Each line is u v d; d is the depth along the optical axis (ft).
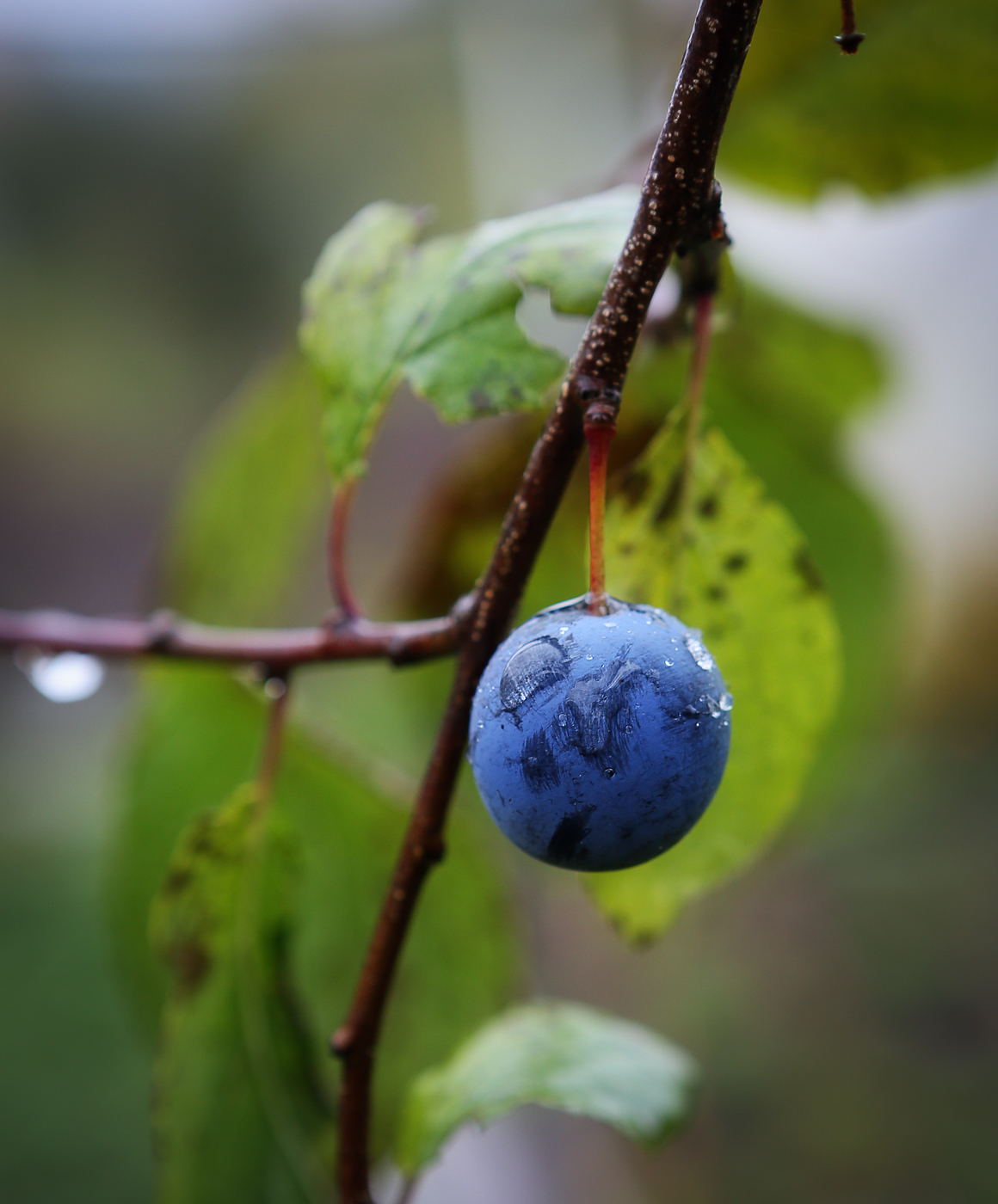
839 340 1.07
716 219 0.62
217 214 5.32
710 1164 1.83
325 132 4.83
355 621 0.76
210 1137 0.78
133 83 4.78
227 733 0.92
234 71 4.61
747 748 0.75
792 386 1.11
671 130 0.61
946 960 2.19
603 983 2.18
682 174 0.61
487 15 2.05
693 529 0.72
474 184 2.15
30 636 0.80
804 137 0.86
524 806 0.62
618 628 0.62
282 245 5.40
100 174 5.18
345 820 0.86
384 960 0.68
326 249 0.77
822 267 1.35
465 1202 1.73
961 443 2.55
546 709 0.61
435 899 0.87
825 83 0.83
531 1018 0.78
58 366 5.24
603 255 0.70
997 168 0.86
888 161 0.87
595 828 0.61
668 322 0.76
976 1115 1.85
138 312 5.38
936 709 2.96
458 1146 1.91
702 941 2.36
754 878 2.43
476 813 1.02
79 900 2.58
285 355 0.95
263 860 0.78
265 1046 0.78
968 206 2.09
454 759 0.66
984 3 0.80
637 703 0.61
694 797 0.62
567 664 0.62
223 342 5.46
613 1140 1.92
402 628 0.75
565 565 0.91
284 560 1.13
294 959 0.85
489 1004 0.88
